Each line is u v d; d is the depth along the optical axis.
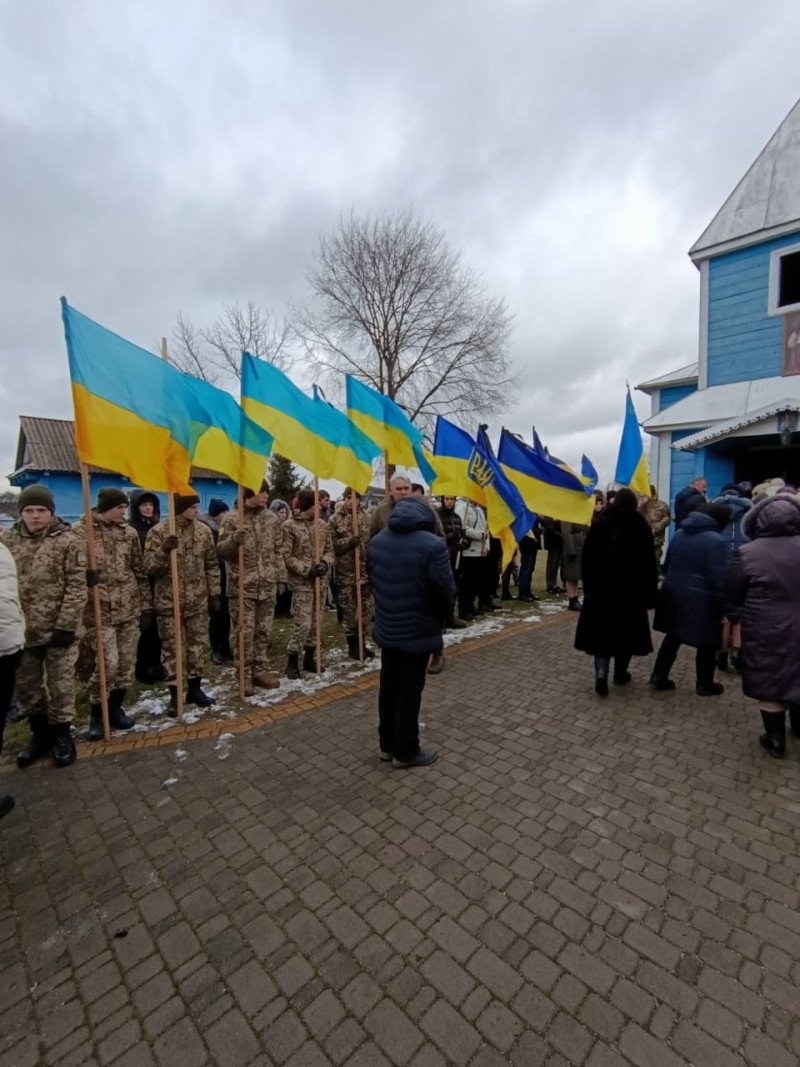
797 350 9.27
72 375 3.59
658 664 4.75
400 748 3.41
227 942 2.14
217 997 1.91
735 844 2.68
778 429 8.20
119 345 3.87
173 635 4.50
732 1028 1.75
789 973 1.95
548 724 4.11
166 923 2.25
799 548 3.38
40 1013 1.87
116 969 2.04
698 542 4.42
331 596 9.00
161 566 4.42
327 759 3.62
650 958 2.02
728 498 5.71
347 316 26.94
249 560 4.86
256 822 2.93
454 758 3.59
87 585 3.75
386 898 2.36
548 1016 1.80
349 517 5.83
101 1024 1.83
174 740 3.93
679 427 10.27
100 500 4.11
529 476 6.18
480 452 6.25
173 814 3.02
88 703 4.77
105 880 2.51
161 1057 1.71
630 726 4.05
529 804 3.05
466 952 2.06
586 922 2.20
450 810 3.00
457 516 7.45
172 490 4.17
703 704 4.48
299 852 2.68
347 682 5.10
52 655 3.54
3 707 2.96
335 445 5.35
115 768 3.54
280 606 8.41
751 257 9.77
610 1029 1.75
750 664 3.50
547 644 6.31
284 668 5.67
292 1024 1.80
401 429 5.79
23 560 3.57
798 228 9.09
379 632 3.41
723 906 2.27
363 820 2.92
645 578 4.50
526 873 2.49
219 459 4.90
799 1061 1.64
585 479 10.24
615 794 3.13
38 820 2.98
